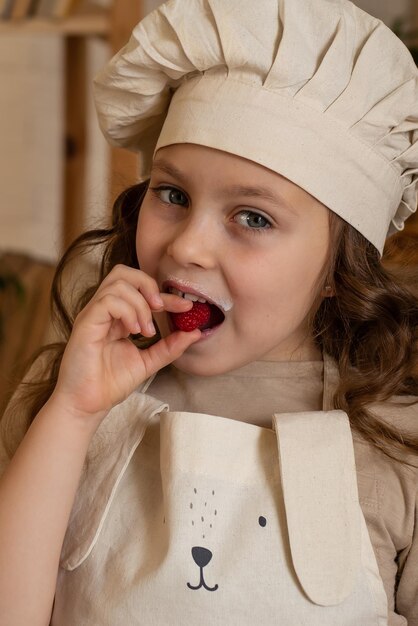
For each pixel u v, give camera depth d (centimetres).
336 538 72
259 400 78
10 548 72
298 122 72
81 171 164
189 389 79
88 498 76
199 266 72
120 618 72
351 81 72
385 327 80
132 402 77
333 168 73
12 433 85
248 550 72
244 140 71
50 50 193
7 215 200
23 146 198
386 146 74
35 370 87
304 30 72
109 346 74
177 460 73
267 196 71
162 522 73
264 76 72
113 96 78
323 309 80
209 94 73
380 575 75
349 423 76
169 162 73
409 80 74
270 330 74
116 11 130
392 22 155
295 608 71
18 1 133
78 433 73
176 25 73
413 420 79
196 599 71
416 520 76
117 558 74
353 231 76
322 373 80
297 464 73
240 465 73
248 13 72
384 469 76
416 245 94
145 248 75
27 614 72
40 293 153
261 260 72
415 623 77
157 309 72
